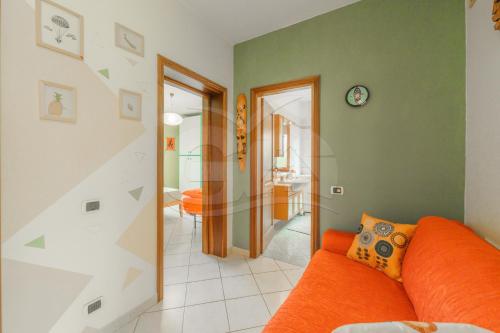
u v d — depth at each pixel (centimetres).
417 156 167
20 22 100
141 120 156
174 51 183
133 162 150
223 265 231
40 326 107
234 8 196
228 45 252
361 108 186
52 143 111
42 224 108
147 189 160
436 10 159
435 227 122
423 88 164
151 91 163
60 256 114
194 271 218
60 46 113
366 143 185
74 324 120
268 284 195
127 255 147
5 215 97
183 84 221
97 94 129
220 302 169
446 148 157
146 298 160
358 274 135
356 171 189
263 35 237
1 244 96
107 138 135
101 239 133
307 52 210
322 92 203
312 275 133
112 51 137
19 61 100
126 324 146
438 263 94
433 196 162
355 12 188
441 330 49
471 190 143
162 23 172
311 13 203
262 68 237
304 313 99
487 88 124
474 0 137
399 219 173
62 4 113
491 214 119
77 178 121
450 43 155
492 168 119
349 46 190
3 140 96
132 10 149
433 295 85
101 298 133
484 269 75
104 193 134
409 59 168
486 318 58
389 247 139
